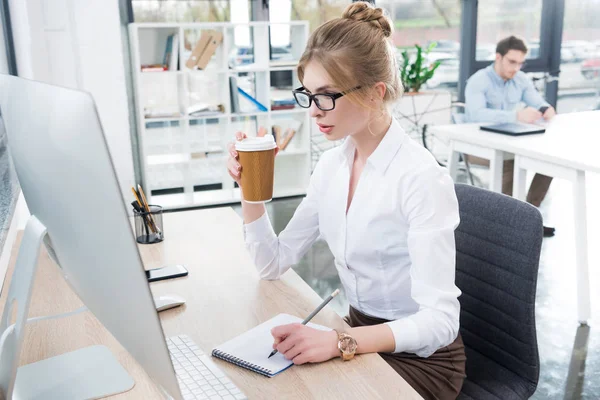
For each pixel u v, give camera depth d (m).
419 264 1.24
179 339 1.17
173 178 5.61
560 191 5.27
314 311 1.23
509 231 1.41
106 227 0.69
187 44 5.24
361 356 1.12
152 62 5.07
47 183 0.82
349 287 1.46
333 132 1.25
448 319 1.21
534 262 1.37
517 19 6.42
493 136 3.38
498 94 4.69
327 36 1.22
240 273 1.54
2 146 2.35
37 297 1.37
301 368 1.08
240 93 5.13
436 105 5.82
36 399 0.96
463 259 1.53
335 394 0.99
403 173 1.29
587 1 6.55
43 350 1.13
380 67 1.23
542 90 6.66
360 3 1.28
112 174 0.64
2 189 1.83
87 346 1.14
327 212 1.45
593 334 2.75
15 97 0.88
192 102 5.18
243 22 5.02
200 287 1.45
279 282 1.48
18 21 3.62
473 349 1.54
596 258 3.74
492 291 1.46
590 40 6.65
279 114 5.66
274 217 4.79
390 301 1.41
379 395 0.99
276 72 5.48
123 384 1.00
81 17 4.35
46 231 0.92
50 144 0.75
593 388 2.33
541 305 3.07
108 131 4.63
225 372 1.08
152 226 1.77
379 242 1.35
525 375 1.41
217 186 5.77
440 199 1.26
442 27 6.32
